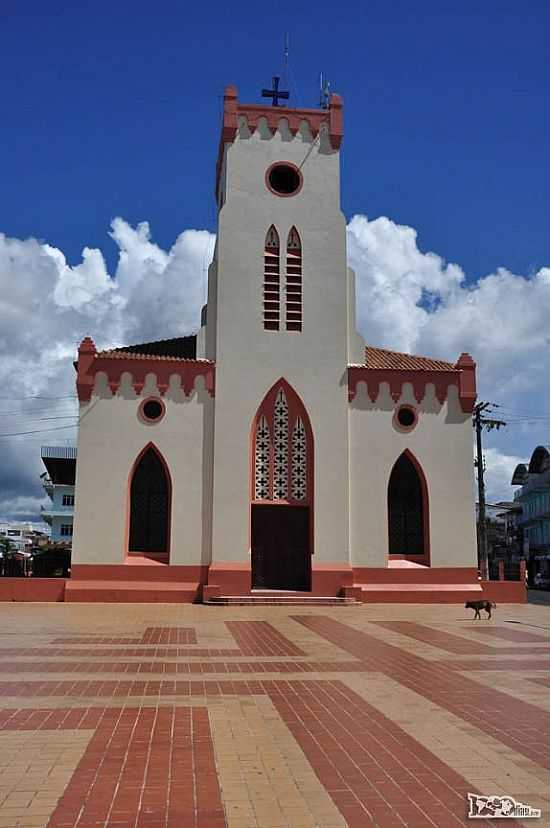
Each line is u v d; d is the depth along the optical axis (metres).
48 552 42.69
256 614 24.25
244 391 29.69
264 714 10.13
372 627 20.72
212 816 6.50
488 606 23.42
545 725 9.64
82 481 28.52
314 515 29.20
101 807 6.68
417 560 30.02
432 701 11.01
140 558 28.48
